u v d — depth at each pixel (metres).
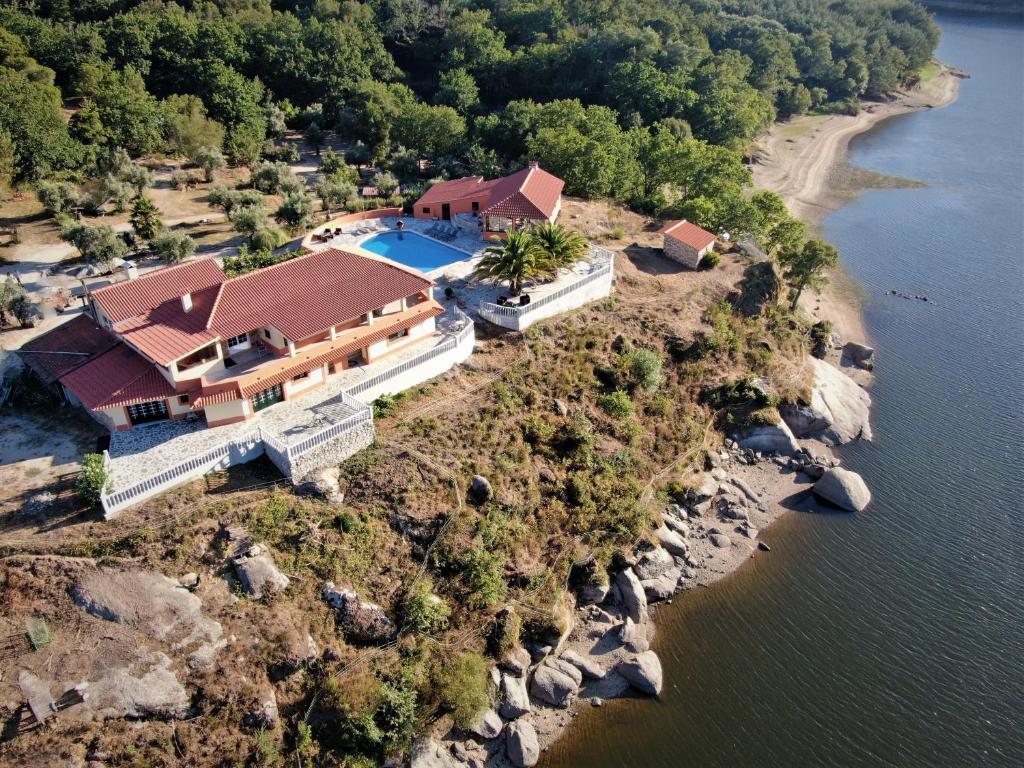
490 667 44.66
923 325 88.00
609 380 63.47
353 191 89.75
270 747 37.97
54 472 45.69
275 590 42.28
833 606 51.72
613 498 55.06
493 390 57.75
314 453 47.50
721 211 87.94
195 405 48.38
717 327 71.69
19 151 86.56
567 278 70.88
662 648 48.50
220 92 119.88
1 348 56.78
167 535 42.28
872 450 66.88
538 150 98.94
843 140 161.50
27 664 36.81
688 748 42.81
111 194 85.69
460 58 145.62
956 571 54.53
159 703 37.25
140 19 132.00
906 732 43.78
